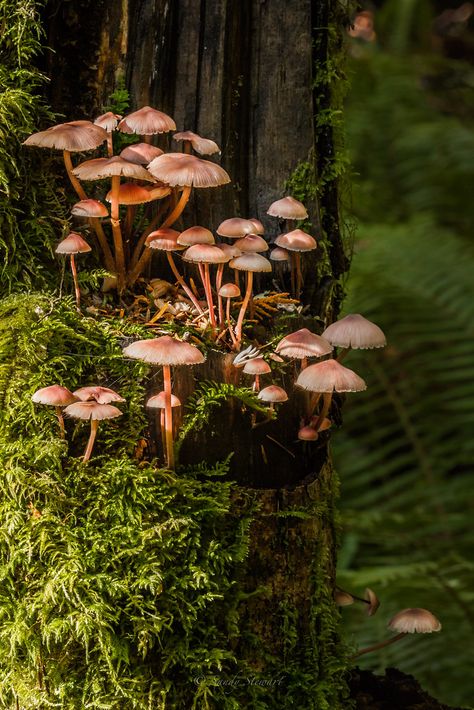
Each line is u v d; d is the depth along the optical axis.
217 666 0.81
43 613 0.79
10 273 0.83
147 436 0.81
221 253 0.82
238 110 0.86
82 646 0.79
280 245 0.84
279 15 0.86
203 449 0.82
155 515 0.80
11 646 0.79
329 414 0.87
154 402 0.80
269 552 0.83
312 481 0.84
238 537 0.81
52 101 0.85
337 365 0.81
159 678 0.80
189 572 0.80
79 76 0.85
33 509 0.79
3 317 0.81
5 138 0.82
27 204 0.84
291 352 0.81
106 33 0.85
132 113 0.83
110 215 0.85
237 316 0.85
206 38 0.86
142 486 0.79
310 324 0.85
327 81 0.87
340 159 0.88
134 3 0.85
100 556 0.79
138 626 0.79
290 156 0.87
